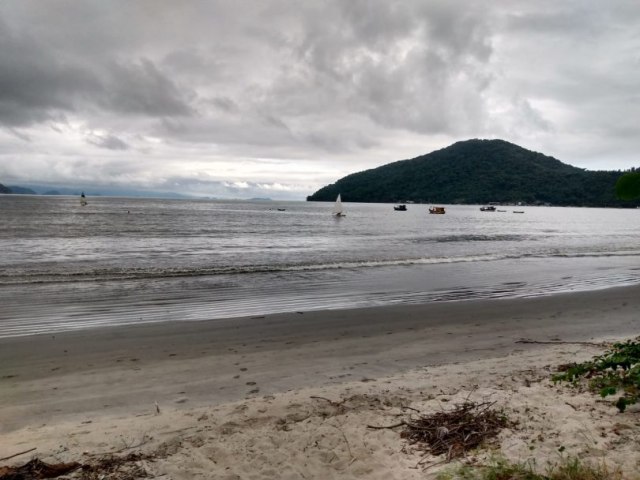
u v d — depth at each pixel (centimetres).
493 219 8119
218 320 908
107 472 332
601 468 299
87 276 1442
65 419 457
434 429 386
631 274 1633
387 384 521
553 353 644
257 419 426
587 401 423
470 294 1225
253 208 12812
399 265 1814
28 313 960
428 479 310
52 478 324
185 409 479
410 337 788
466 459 334
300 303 1090
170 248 2448
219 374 598
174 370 614
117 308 1017
